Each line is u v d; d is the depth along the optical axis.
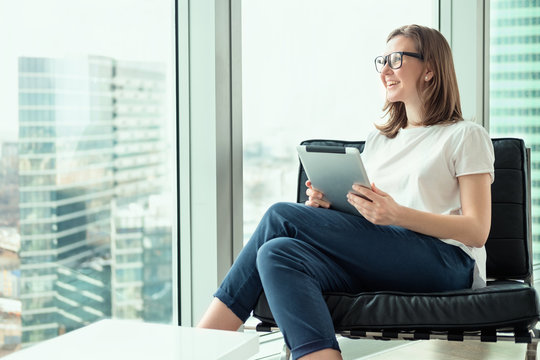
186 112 2.43
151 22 2.33
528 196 2.33
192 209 2.45
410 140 2.13
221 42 2.37
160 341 1.36
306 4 2.76
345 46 2.92
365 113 3.01
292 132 2.75
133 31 2.28
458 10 3.37
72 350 1.29
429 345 2.72
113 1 2.21
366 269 1.88
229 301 1.82
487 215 1.94
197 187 2.43
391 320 1.73
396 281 1.89
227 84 2.40
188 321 2.49
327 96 2.86
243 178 2.60
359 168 1.78
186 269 2.48
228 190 2.43
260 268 1.72
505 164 2.31
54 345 1.33
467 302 1.72
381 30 3.07
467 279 1.97
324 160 1.86
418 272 1.88
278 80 2.68
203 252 2.45
